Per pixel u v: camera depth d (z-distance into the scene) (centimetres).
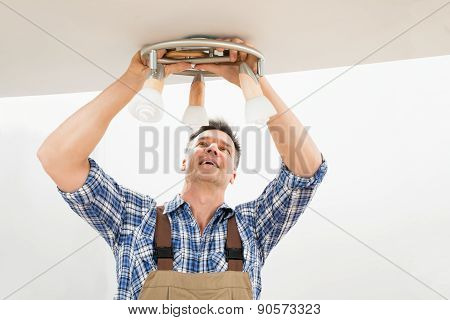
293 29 126
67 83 167
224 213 140
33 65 151
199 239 133
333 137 184
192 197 141
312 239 185
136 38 129
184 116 126
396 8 118
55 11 118
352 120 183
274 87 187
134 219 135
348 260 182
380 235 179
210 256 132
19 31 129
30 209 193
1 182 191
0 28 127
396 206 179
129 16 118
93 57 143
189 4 112
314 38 131
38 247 192
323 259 184
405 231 178
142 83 126
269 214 141
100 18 120
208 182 140
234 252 133
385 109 181
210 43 117
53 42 135
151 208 138
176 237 133
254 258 134
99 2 113
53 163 120
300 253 186
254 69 125
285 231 143
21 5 115
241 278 125
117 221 134
